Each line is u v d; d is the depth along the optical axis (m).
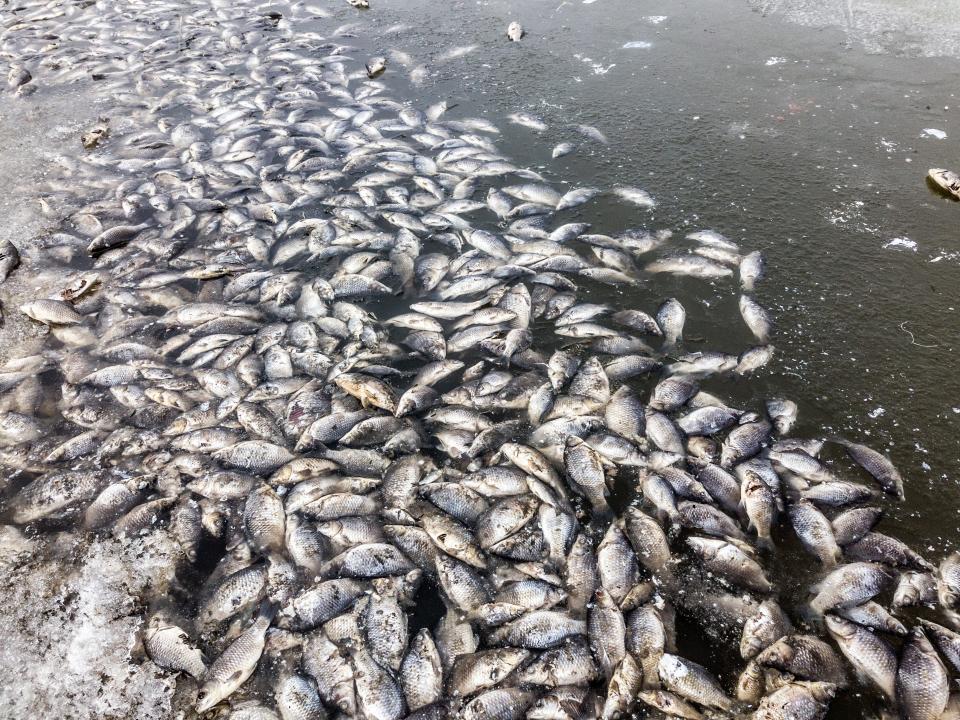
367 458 1.83
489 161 2.87
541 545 1.64
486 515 1.69
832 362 1.98
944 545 1.61
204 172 3.01
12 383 2.09
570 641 1.49
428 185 2.76
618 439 1.82
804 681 1.42
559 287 2.28
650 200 2.57
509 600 1.57
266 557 1.67
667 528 1.67
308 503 1.73
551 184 2.73
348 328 2.19
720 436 1.84
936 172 2.49
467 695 1.45
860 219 2.41
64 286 2.41
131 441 1.92
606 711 1.40
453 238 2.48
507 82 3.57
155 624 1.57
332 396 2.00
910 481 1.72
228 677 1.48
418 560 1.64
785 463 1.76
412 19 4.51
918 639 1.45
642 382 1.99
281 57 4.10
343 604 1.58
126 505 1.79
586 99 3.32
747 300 2.15
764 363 1.99
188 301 2.35
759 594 1.56
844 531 1.64
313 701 1.45
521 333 2.11
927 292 2.14
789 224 2.42
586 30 4.07
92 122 3.51
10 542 1.72
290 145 3.15
